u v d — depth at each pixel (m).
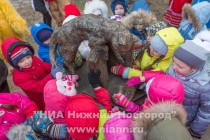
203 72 1.73
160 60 1.92
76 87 1.90
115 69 1.94
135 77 1.78
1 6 2.60
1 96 1.76
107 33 1.60
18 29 2.68
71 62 1.91
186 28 2.50
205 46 1.66
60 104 1.59
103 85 1.86
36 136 1.47
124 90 1.87
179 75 1.78
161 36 1.80
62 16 3.39
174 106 1.23
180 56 1.62
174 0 3.22
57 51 2.10
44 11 3.47
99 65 1.76
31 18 4.31
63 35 1.75
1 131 1.60
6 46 2.03
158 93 1.46
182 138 1.08
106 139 1.39
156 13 4.35
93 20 1.64
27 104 1.78
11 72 3.15
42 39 2.29
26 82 2.10
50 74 2.12
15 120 1.68
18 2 4.73
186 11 2.43
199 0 2.97
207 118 1.83
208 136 2.31
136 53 2.11
